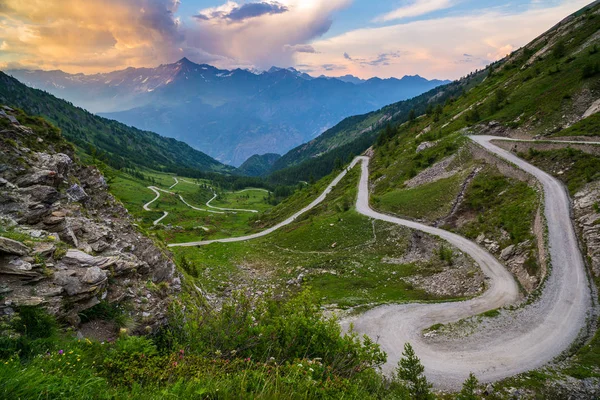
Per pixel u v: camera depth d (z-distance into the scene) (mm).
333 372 11297
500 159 72188
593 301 31484
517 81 125625
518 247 46750
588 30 123812
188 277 28312
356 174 142000
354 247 68438
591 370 22797
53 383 6578
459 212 67062
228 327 12289
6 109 23844
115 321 13242
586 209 44344
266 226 121125
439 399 21734
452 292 43875
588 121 71312
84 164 27594
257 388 7914
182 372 8648
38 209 16797
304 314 14211
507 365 24938
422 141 124312
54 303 11367
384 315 35656
